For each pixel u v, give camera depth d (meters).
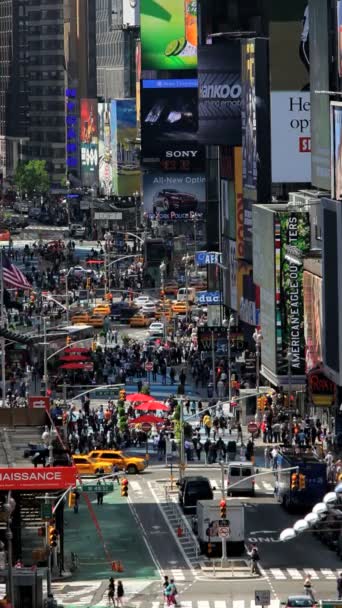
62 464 169.75
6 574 155.75
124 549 178.12
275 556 172.38
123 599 158.25
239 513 173.88
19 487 159.00
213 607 154.25
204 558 173.38
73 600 158.25
